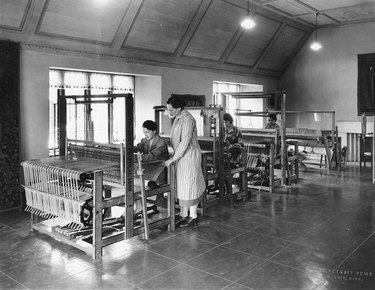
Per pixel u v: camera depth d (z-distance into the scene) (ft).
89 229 13.56
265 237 14.02
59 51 19.26
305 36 35.06
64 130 16.07
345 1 26.78
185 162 14.88
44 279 10.50
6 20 16.48
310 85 36.17
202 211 16.83
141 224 14.12
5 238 13.84
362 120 29.99
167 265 11.48
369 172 28.45
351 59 33.68
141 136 26.09
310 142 28.76
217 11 24.44
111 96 13.30
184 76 26.99
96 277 10.64
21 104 17.89
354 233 14.43
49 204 13.26
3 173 17.30
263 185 22.81
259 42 30.78
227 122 20.31
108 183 13.41
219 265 11.49
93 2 18.28
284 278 10.57
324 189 22.53
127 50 22.33
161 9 21.38
